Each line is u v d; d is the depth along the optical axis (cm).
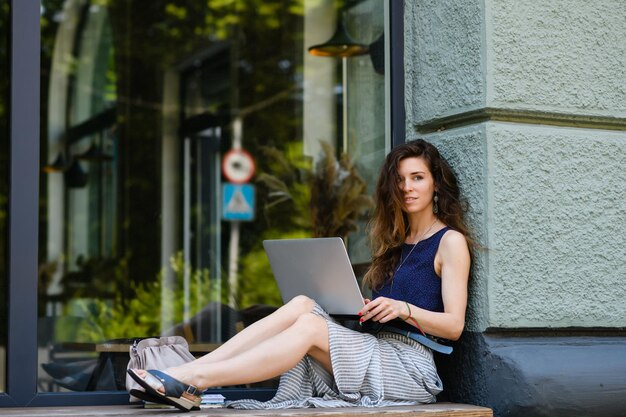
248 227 987
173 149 1109
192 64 1109
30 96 488
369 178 622
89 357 566
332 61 766
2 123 690
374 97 609
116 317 922
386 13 580
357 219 644
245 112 1029
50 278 1059
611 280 521
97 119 1129
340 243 486
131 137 1127
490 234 496
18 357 480
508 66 505
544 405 472
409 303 507
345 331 482
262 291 947
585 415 479
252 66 1025
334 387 492
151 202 1101
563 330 518
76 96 1124
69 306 984
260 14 1012
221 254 1012
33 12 491
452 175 518
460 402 510
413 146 520
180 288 1013
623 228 526
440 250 505
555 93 515
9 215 482
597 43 527
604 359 490
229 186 1019
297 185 863
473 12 509
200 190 1070
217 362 455
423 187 514
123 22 1134
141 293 1024
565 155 514
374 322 513
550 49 515
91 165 1122
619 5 534
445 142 529
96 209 1105
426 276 509
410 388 489
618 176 526
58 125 1112
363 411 446
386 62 579
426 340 498
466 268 499
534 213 505
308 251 506
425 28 546
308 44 873
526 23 511
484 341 497
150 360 483
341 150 707
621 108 531
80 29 1119
